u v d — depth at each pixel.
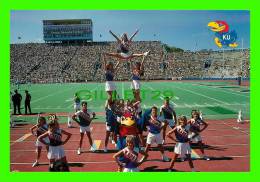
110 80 12.88
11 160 12.04
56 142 9.91
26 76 75.88
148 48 87.31
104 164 11.35
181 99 30.05
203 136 15.29
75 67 79.56
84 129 12.68
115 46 88.38
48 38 93.56
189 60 81.56
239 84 46.38
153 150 13.20
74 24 93.25
